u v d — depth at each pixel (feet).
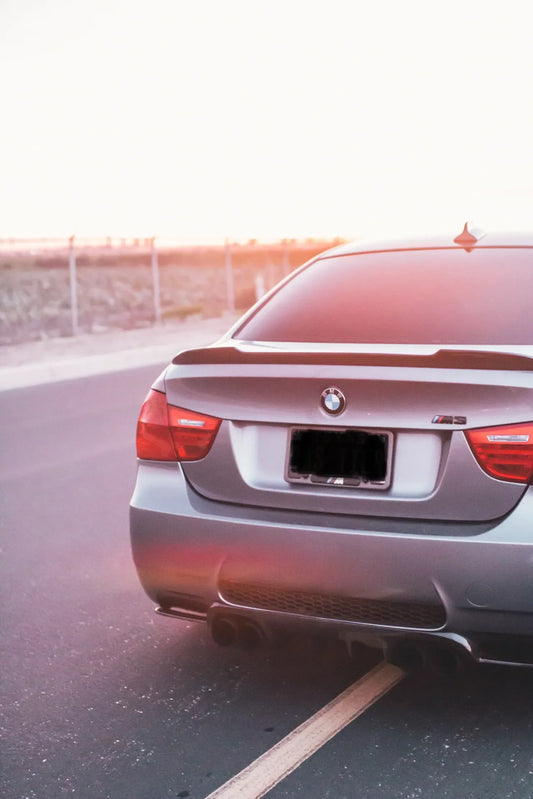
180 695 10.87
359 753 9.43
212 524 9.89
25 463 24.68
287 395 9.75
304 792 8.81
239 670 11.48
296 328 11.56
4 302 114.52
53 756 9.64
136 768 9.36
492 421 8.95
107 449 26.25
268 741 9.75
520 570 8.79
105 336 65.98
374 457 9.43
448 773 9.03
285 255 84.58
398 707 10.32
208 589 10.09
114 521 18.67
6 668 11.79
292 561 9.51
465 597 8.96
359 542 9.21
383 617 9.43
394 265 12.44
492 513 8.97
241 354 10.10
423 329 10.89
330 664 11.51
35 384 42.63
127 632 12.87
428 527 9.14
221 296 146.00
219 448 10.07
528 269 11.73
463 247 12.60
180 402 10.37
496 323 10.75
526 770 9.04
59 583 14.97
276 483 9.85
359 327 11.21
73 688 11.19
